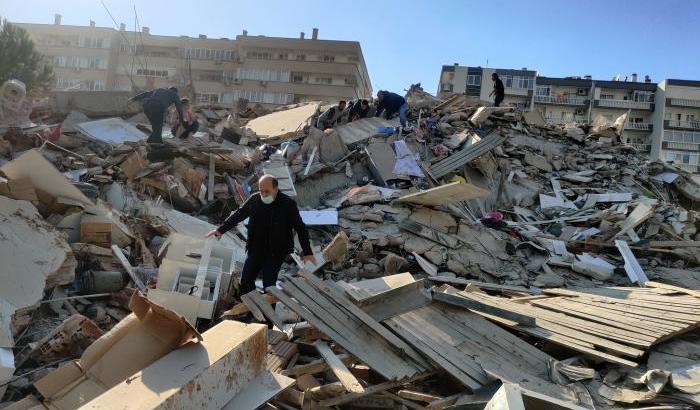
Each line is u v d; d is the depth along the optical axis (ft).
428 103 53.93
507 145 45.88
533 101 175.32
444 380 14.14
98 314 16.26
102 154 31.40
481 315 16.76
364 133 40.34
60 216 19.36
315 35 167.02
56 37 164.55
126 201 24.12
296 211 17.54
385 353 14.16
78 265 18.01
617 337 15.76
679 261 29.48
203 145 31.73
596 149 51.55
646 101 172.65
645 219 32.45
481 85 175.73
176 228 23.07
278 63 165.17
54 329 14.52
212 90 165.68
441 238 28.02
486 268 27.09
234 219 17.97
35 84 52.08
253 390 10.97
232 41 166.09
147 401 8.45
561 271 27.43
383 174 35.04
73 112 37.32
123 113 39.70
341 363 13.39
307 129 40.98
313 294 15.61
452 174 37.60
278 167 32.09
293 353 14.37
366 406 12.83
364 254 26.07
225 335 11.27
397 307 16.06
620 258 29.07
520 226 32.76
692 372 13.73
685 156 168.14
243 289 17.61
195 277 17.56
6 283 14.58
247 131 39.75
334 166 35.22
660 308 18.61
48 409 10.13
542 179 42.37
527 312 17.89
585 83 175.22
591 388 13.85
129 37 164.86
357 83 171.73
